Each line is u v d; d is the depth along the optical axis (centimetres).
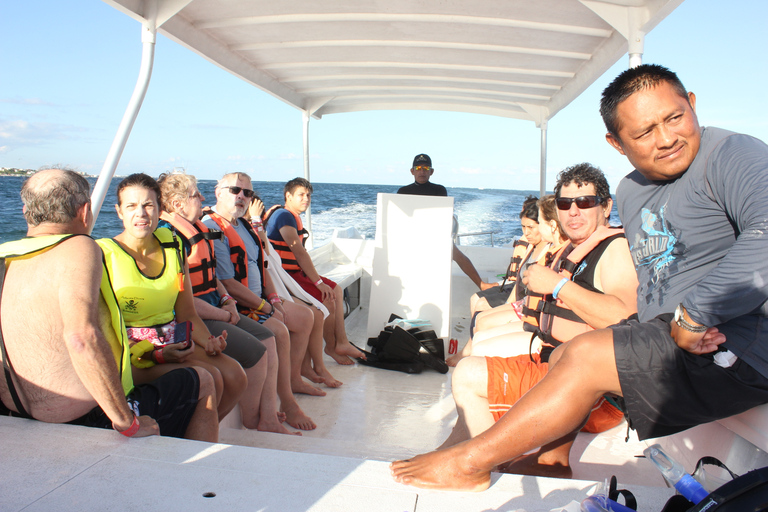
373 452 264
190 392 226
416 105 719
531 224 409
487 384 223
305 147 684
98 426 208
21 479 161
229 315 313
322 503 152
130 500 152
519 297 397
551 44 461
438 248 502
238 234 367
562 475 217
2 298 189
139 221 256
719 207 168
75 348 176
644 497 161
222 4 380
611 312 230
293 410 335
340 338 470
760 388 162
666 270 185
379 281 510
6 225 2181
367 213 2581
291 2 376
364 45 464
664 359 159
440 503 155
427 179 667
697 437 223
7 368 192
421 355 442
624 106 173
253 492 157
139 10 329
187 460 175
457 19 404
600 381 162
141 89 334
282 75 567
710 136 172
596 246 257
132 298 259
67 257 184
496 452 159
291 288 417
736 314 148
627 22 342
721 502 118
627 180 208
